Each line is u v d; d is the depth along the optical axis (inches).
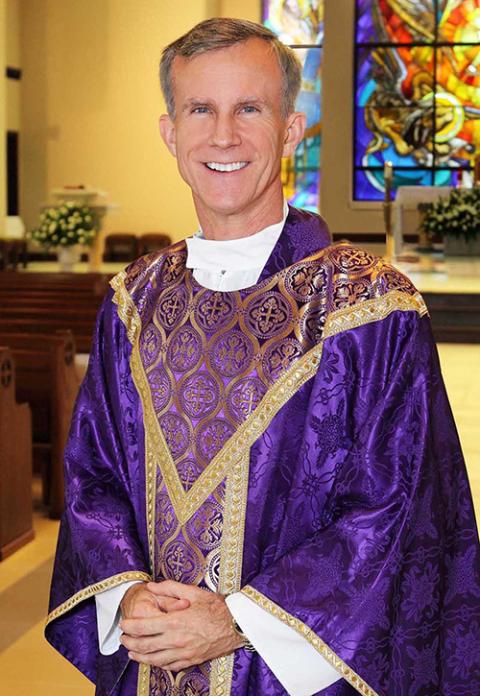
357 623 62.0
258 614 62.7
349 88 675.4
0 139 625.0
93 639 73.1
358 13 681.0
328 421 65.7
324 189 684.1
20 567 193.2
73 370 230.7
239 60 66.4
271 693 64.7
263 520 66.0
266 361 67.1
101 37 705.0
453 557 66.1
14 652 154.9
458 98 681.0
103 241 706.8
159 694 68.2
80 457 73.5
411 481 64.2
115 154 713.0
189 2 693.9
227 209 68.1
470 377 341.4
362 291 66.9
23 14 708.0
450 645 65.4
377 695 62.0
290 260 69.4
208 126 67.1
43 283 386.0
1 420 196.7
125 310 73.6
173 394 69.1
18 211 722.2
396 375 65.3
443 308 417.1
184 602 63.4
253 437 66.2
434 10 676.7
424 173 687.7
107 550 69.2
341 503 65.6
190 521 66.9
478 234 521.7
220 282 70.1
